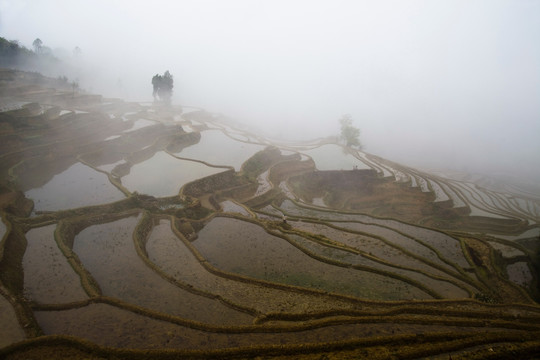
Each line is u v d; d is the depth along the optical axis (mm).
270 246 25922
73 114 49219
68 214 26734
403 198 49781
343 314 18172
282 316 17312
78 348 14047
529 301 23344
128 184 35938
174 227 26750
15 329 14719
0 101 52000
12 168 33812
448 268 25672
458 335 16594
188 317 17000
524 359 15312
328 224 32531
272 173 48469
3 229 22641
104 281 19672
